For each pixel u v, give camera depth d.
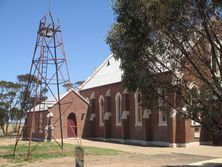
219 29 17.08
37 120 56.75
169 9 15.79
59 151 34.78
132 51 17.66
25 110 52.00
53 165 26.11
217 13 16.52
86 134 57.53
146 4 15.62
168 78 18.28
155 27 16.52
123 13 17.06
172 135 38.97
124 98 48.09
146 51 17.67
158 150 35.72
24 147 39.94
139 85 18.00
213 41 17.08
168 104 18.61
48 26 33.56
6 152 34.94
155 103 19.06
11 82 78.81
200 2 16.08
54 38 34.38
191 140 39.19
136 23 16.86
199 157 29.16
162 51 17.50
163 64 18.03
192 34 17.27
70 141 51.34
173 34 16.97
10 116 79.00
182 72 18.22
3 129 80.25
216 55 17.48
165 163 25.67
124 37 17.78
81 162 16.47
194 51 17.59
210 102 17.58
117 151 35.00
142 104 19.45
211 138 40.03
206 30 16.64
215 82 17.14
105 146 41.75
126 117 47.62
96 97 57.41
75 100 57.22
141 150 36.09
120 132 49.66
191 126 39.00
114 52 18.47
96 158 29.59
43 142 49.16
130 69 17.92
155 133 42.16
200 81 18.02
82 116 57.62
